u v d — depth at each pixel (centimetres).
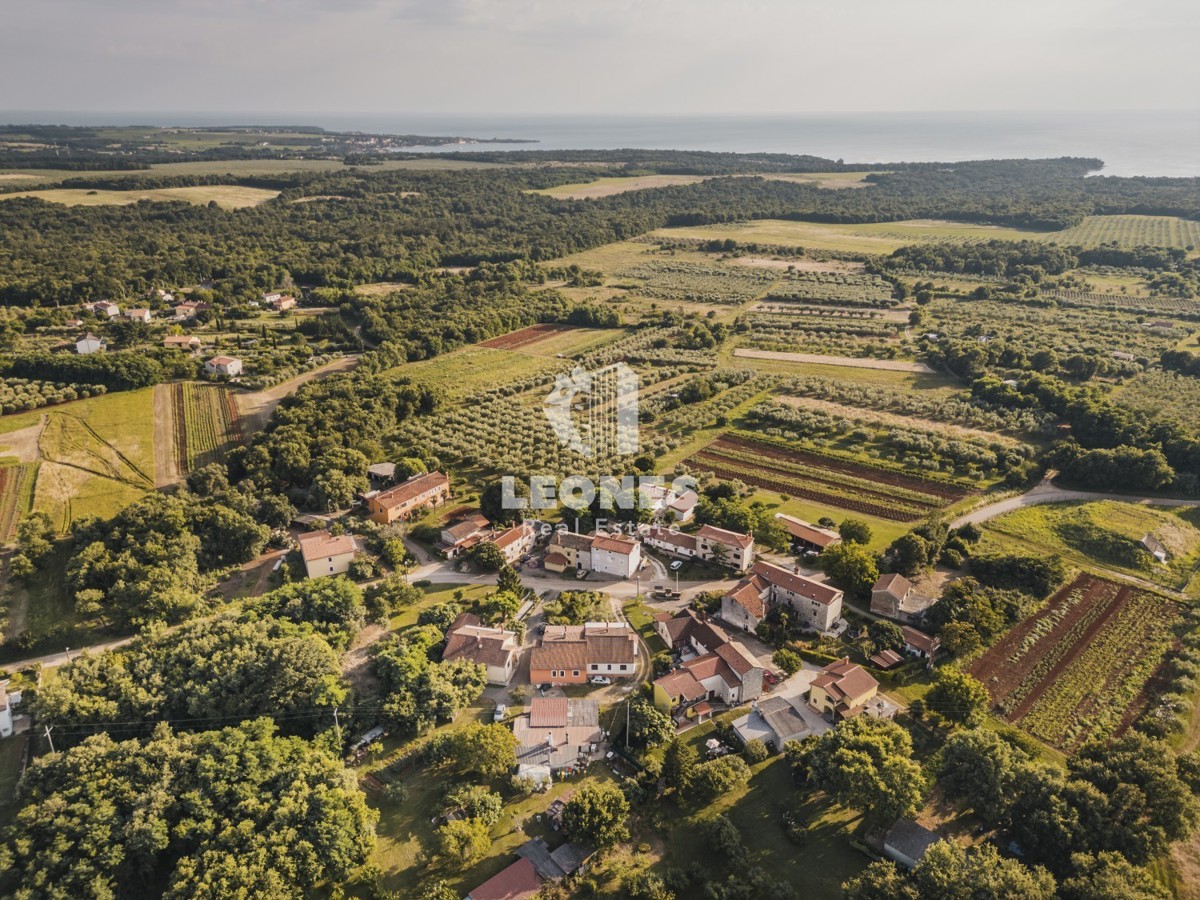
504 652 10325
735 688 9844
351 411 18062
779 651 10500
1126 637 11106
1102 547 13512
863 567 12075
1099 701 9794
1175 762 8012
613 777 8725
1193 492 15550
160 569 11862
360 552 13100
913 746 9019
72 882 7025
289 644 9825
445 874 7525
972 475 16338
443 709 9512
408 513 14650
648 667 10619
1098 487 16012
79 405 19400
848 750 8150
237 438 18112
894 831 7738
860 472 16712
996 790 7675
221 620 10738
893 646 10838
